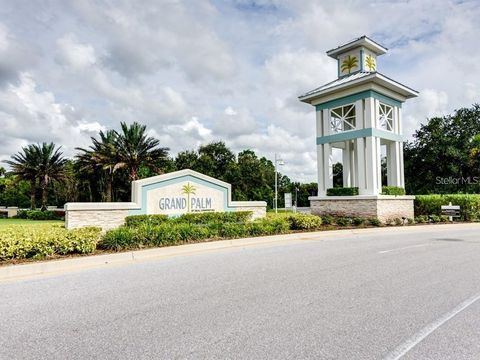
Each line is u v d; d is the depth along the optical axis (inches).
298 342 157.1
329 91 834.8
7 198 2215.8
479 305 209.6
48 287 256.5
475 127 1252.5
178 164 2059.5
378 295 230.2
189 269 317.4
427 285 255.8
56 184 1841.8
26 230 381.7
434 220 802.8
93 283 267.6
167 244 442.0
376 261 350.6
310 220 648.4
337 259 362.6
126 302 218.8
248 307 206.5
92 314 197.5
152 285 260.1
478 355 144.3
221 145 2117.4
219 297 227.3
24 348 154.6
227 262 350.3
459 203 857.5
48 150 1589.6
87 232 394.0
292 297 226.4
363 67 865.5
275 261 353.7
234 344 155.6
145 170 1627.7
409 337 162.2
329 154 860.0
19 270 300.2
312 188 2356.1
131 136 1380.4
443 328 173.3
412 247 445.4
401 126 868.0
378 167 779.4
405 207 809.5
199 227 496.1
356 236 576.4
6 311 203.9
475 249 426.3
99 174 1558.8
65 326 179.9
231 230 518.0
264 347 152.2
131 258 375.2
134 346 154.9
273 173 2208.4
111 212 554.9
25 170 1558.8
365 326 175.8
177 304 213.6
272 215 729.6
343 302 215.3
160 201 613.3
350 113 903.7
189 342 158.2
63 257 350.0
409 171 1317.7
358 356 143.4
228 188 700.0
